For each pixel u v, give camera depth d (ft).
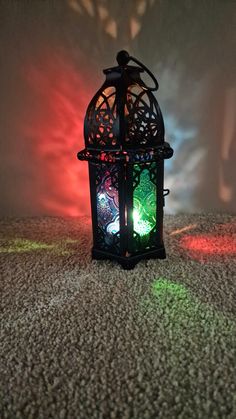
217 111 4.37
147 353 2.26
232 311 2.66
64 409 1.89
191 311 2.67
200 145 4.53
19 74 4.35
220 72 4.23
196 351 2.27
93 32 4.20
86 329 2.52
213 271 3.26
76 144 4.59
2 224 4.64
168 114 4.44
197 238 4.02
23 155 4.67
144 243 3.37
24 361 2.24
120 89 2.86
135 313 2.67
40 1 4.10
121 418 1.83
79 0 4.10
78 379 2.09
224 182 4.64
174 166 4.64
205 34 4.13
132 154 2.88
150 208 3.29
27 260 3.60
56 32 4.21
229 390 1.97
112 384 2.04
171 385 2.02
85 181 4.76
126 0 4.09
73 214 4.92
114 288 3.02
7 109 4.48
